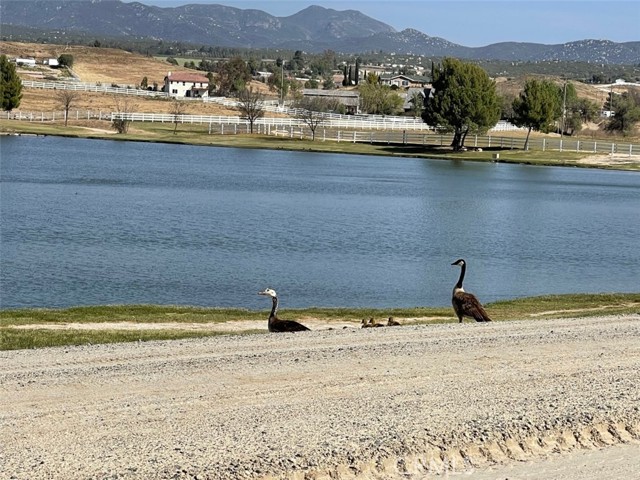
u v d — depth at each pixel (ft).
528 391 47.62
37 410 41.70
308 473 36.81
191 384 46.78
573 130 531.09
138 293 103.91
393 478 37.83
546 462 40.42
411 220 185.37
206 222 169.48
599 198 242.78
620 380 50.31
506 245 154.61
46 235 145.07
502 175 307.37
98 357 52.65
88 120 439.22
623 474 39.73
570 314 86.07
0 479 33.94
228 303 100.32
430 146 404.57
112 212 178.91
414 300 105.50
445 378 49.62
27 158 302.25
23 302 97.50
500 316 85.30
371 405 44.27
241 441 38.75
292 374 49.34
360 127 465.88
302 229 164.86
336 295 106.93
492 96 390.21
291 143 400.26
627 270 132.36
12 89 430.20
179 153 351.05
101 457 36.37
